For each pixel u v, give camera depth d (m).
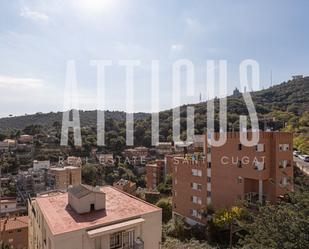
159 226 17.47
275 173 29.55
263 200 30.19
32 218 24.22
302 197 14.12
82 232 14.53
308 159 46.91
